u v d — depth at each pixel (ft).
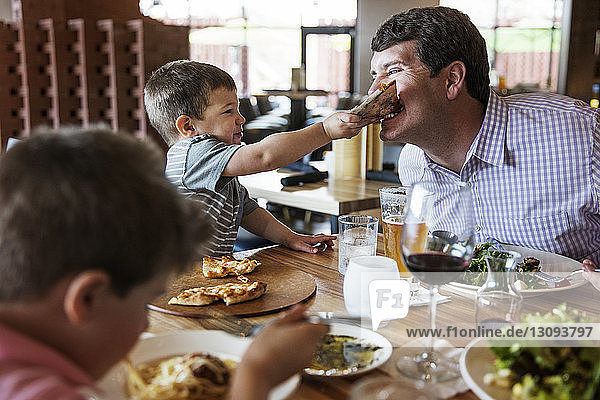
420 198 2.63
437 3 23.12
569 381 2.03
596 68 20.66
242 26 34.06
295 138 4.39
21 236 1.52
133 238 1.59
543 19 31.81
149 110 5.58
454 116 4.64
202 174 4.72
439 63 4.35
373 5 24.27
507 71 32.89
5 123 9.16
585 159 4.62
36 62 9.09
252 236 6.74
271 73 35.01
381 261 3.19
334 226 7.31
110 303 1.65
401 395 1.88
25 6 10.30
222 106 5.28
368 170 9.02
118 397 2.13
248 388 1.90
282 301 3.29
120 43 8.39
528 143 4.70
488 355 2.45
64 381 1.57
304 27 31.63
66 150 1.60
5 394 1.48
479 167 4.89
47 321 1.64
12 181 1.57
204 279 3.67
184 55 8.79
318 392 2.26
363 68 25.05
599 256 4.83
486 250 3.84
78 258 1.54
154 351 2.49
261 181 8.64
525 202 4.81
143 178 1.67
